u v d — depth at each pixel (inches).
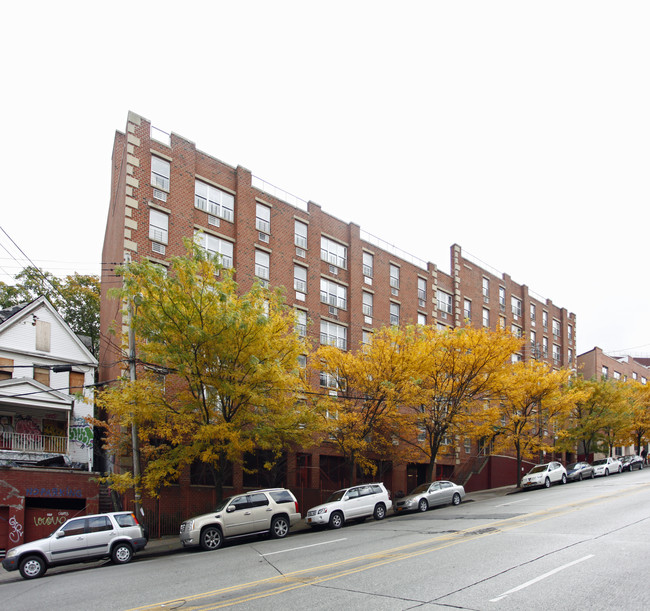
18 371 1023.0
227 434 765.3
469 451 1663.4
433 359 1066.1
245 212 1201.4
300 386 920.3
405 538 663.1
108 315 1210.6
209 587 459.2
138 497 791.7
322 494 1208.8
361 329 1416.1
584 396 1505.9
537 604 356.2
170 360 781.3
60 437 1005.2
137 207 1028.5
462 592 392.5
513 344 1129.4
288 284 1261.1
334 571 486.6
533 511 840.3
